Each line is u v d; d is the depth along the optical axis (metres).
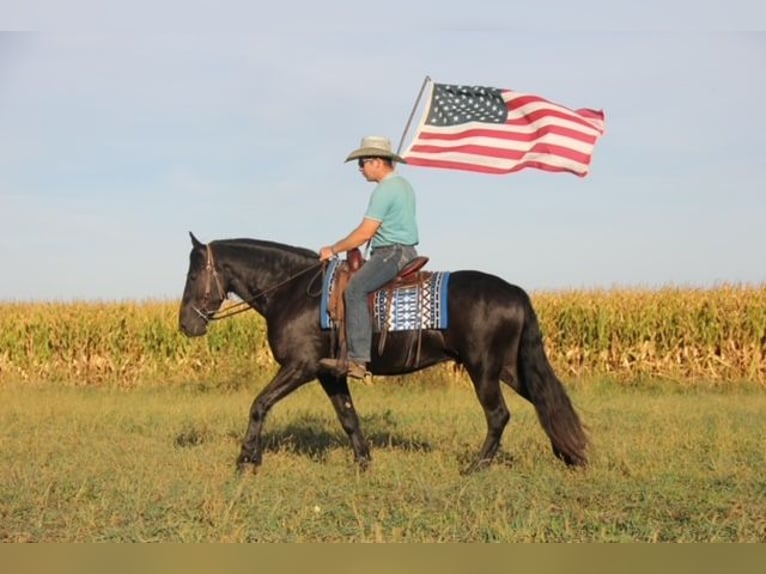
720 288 18.19
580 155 9.23
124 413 12.62
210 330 18.59
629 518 6.21
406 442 9.80
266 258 8.19
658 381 17.20
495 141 9.34
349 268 7.78
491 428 7.84
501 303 7.73
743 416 11.72
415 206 7.84
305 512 6.49
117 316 19.09
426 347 7.80
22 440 9.99
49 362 19.25
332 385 8.27
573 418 7.80
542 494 6.95
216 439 10.00
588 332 17.91
